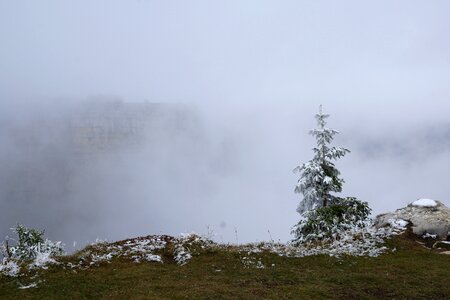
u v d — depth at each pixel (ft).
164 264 52.11
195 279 45.27
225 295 39.68
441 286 43.14
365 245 59.06
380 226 68.28
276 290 41.86
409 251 56.95
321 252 56.44
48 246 62.80
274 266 51.06
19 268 47.42
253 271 48.67
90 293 40.65
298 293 41.09
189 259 53.26
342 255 55.26
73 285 42.78
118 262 51.96
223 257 54.03
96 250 56.75
